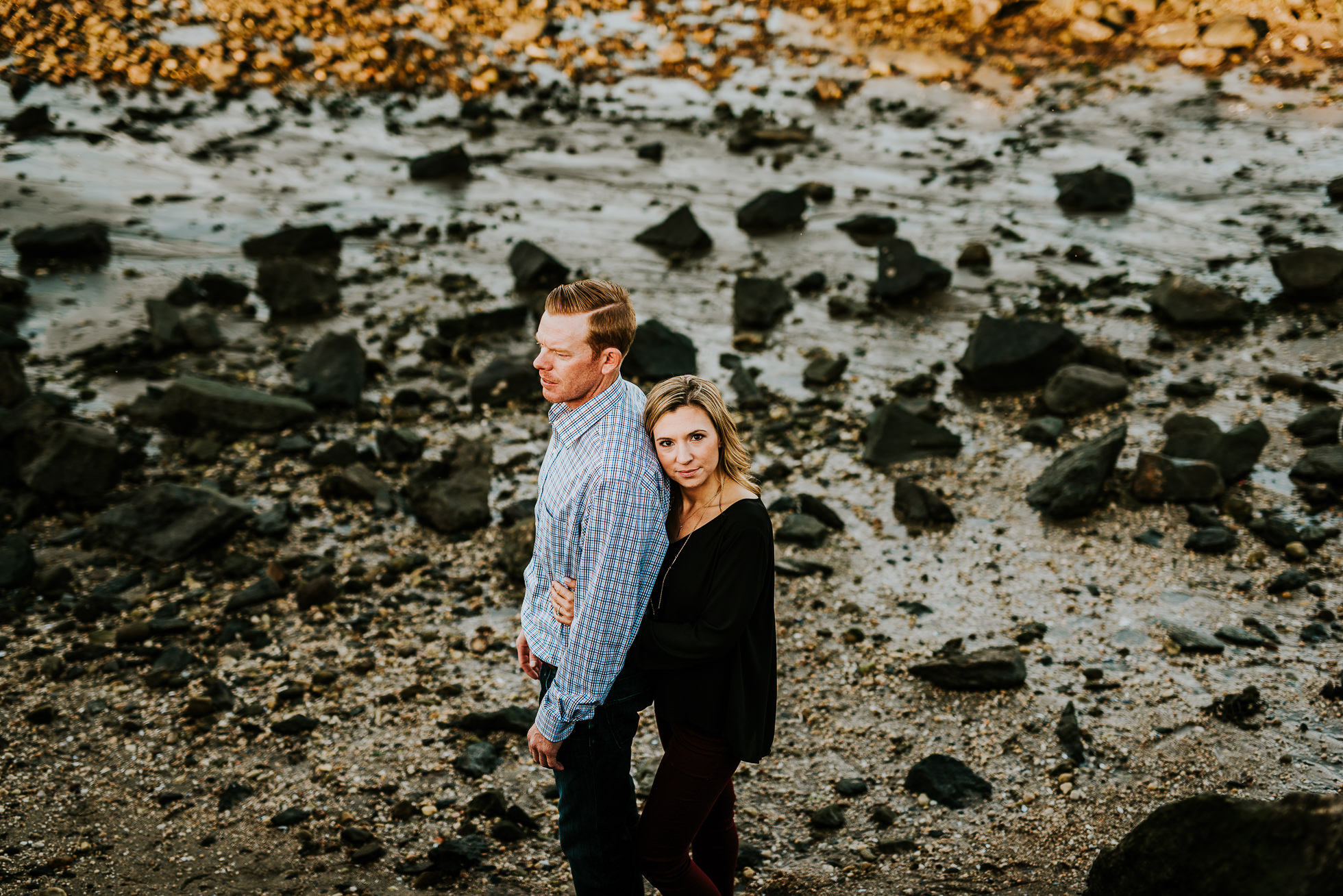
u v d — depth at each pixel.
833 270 9.94
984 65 15.91
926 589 5.51
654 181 12.33
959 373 7.96
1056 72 15.48
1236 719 4.41
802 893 3.63
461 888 3.66
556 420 2.91
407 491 6.47
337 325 8.89
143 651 4.98
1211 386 7.34
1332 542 5.65
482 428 7.30
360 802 4.09
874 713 4.62
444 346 8.34
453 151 12.48
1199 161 12.16
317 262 10.12
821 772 4.28
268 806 4.05
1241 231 10.26
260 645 5.07
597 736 2.93
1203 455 6.33
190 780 4.20
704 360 8.23
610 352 2.84
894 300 9.24
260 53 16.73
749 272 9.91
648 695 2.98
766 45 17.22
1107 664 4.83
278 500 6.41
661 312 9.08
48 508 6.22
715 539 2.81
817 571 5.68
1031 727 4.46
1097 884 3.05
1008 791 4.11
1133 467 6.47
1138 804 3.99
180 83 15.69
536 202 11.72
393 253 10.38
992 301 9.14
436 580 5.65
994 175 12.16
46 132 13.47
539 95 15.23
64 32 17.52
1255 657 4.81
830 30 17.70
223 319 8.98
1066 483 6.11
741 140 13.27
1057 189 11.61
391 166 12.81
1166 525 5.93
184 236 10.63
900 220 11.02
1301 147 12.37
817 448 6.98
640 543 2.76
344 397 7.50
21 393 7.21
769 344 8.52
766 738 3.03
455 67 16.45
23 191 11.53
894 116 14.31
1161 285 8.62
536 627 3.06
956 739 4.43
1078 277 9.48
